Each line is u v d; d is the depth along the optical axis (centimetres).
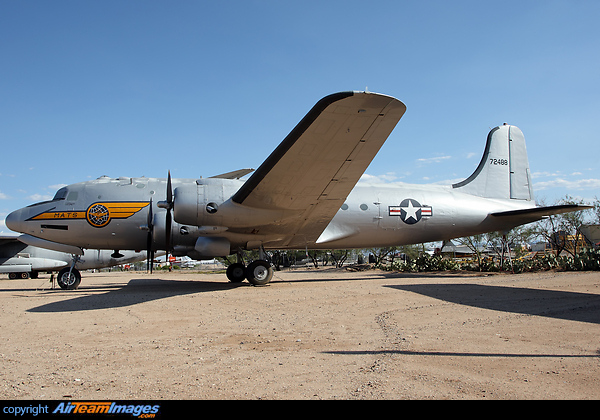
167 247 1263
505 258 1997
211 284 1389
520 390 325
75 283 1341
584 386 331
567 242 2258
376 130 880
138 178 1340
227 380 370
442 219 1520
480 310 733
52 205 1263
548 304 779
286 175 1003
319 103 794
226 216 1131
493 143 1670
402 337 533
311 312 757
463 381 350
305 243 1394
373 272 2253
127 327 641
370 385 345
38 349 506
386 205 1459
